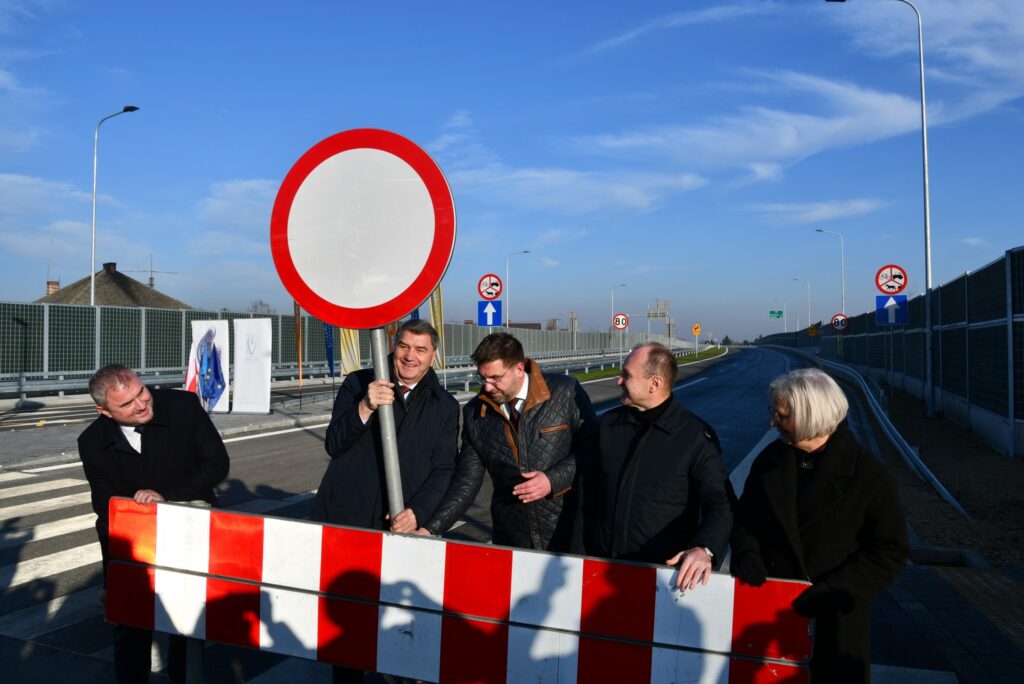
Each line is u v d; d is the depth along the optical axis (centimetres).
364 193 237
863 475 238
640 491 274
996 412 1288
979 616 489
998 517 768
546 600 230
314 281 244
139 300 4638
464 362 4641
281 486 956
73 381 2417
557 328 7975
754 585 214
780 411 245
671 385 280
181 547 278
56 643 449
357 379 340
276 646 263
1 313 2250
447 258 228
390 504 246
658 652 220
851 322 4212
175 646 320
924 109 1936
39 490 912
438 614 241
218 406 1734
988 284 1335
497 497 332
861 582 229
